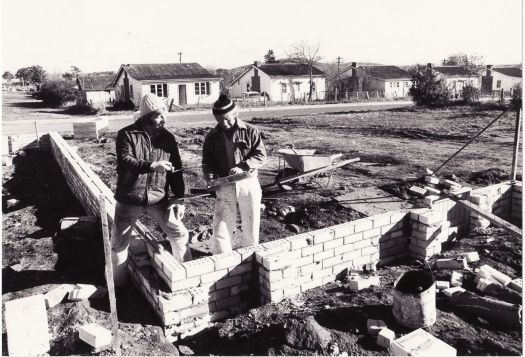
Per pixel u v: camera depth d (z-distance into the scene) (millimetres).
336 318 4672
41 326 4379
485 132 17875
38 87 60062
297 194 9062
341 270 5902
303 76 47750
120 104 39781
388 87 49219
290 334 4359
